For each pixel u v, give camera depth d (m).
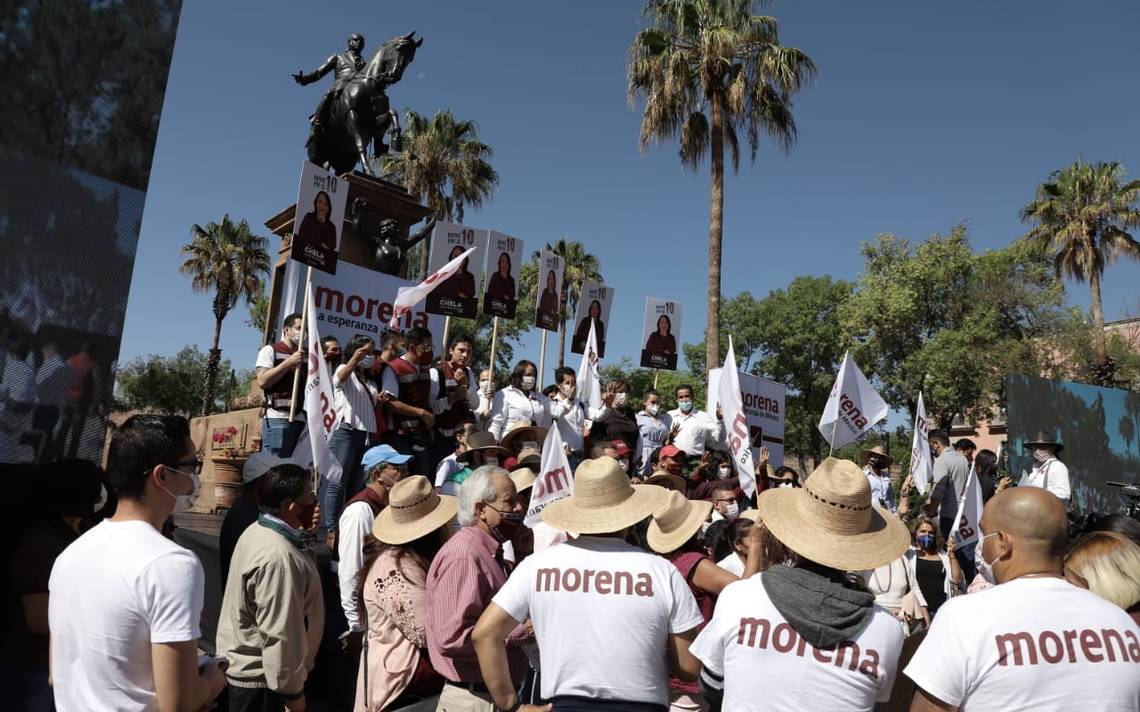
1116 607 2.24
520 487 4.52
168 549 2.36
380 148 11.29
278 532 3.62
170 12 3.47
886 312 34.34
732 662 2.39
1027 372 31.12
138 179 3.34
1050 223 31.02
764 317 47.84
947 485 8.79
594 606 2.66
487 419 7.84
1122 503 14.30
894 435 39.84
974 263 33.56
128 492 2.48
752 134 20.33
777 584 2.40
